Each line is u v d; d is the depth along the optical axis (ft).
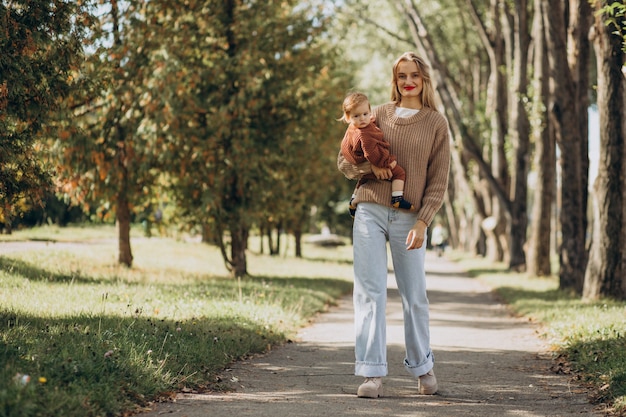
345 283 70.74
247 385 21.09
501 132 100.58
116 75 55.26
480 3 105.09
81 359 18.72
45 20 27.27
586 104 60.44
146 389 18.30
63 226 124.57
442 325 41.34
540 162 77.77
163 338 24.57
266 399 19.04
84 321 27.17
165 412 17.04
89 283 45.42
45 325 25.12
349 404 18.62
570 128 60.23
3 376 15.88
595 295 49.39
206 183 62.64
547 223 78.69
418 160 19.24
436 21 113.29
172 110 55.67
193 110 58.13
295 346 30.37
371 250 19.40
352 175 19.70
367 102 19.15
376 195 19.29
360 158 19.21
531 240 79.51
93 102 56.34
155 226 68.18
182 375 20.36
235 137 61.31
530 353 30.37
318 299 50.67
